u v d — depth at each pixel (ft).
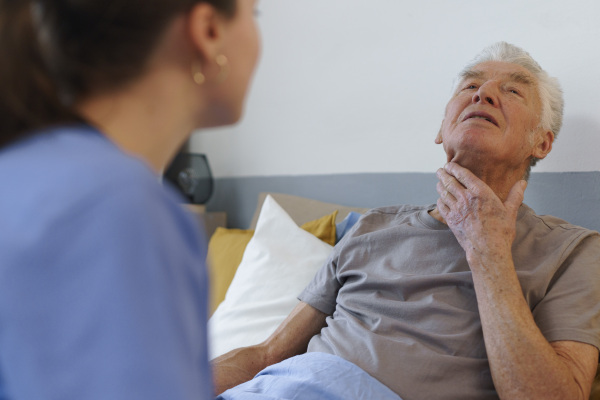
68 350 1.26
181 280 1.44
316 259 5.85
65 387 1.24
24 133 1.59
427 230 4.51
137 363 1.25
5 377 1.33
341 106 7.80
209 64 1.81
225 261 6.88
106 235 1.31
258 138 9.46
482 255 3.90
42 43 1.61
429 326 4.09
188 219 1.57
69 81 1.62
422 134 6.63
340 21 7.79
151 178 1.50
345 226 6.29
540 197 5.41
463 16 6.21
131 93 1.69
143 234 1.35
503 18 5.82
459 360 3.85
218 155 10.55
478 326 3.99
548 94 4.75
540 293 3.97
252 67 1.97
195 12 1.72
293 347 4.79
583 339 3.65
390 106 7.06
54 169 1.41
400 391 3.82
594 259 4.04
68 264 1.29
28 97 1.59
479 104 4.57
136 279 1.30
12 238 1.31
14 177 1.43
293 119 8.66
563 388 3.41
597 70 5.02
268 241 6.23
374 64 7.28
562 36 5.31
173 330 1.35
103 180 1.38
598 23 5.02
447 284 4.22
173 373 1.31
